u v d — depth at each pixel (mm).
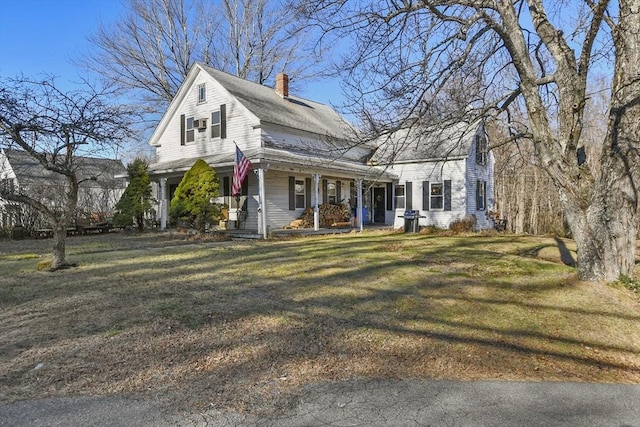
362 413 2871
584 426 2770
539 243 12000
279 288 6316
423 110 8273
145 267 8016
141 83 27312
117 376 3367
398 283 6648
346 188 20906
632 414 2961
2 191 7496
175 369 3520
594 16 6180
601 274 6316
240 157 13289
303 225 17047
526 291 6160
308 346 4102
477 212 19578
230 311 5121
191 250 10641
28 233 15109
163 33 27641
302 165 14766
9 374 3369
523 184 21859
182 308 5188
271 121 16531
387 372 3602
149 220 19125
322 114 22172
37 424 2627
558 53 6816
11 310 5070
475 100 8938
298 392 3178
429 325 4785
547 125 6660
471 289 6285
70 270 7664
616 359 4141
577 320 5051
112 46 25781
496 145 8789
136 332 4352
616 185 6207
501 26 7098
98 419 2701
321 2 7820
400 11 7500
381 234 15820
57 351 3846
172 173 16922
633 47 5984
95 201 22031
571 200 6574
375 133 8781
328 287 6383
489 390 3305
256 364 3666
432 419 2811
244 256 9492
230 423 2691
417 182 19703
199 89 18609
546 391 3322
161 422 2680
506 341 4410
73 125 7270
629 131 6086
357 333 4484
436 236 14758
